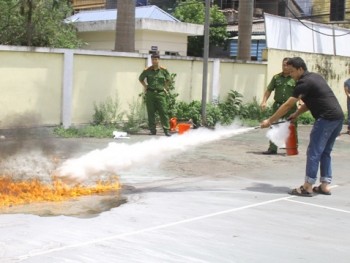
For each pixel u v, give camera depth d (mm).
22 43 14625
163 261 4426
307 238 5246
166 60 14422
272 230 5449
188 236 5117
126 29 14273
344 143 13031
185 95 15070
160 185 7332
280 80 9930
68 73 12344
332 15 29062
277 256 4688
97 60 12930
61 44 15672
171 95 13688
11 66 11398
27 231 5027
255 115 16328
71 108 12516
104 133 12023
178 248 4762
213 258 4559
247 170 8789
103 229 5199
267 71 17438
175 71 14703
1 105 11336
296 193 7055
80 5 30266
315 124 6922
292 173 8680
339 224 5777
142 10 22047
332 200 6875
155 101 12523
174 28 20594
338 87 20531
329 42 20609
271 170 8883
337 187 7727
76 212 5797
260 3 30531
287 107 7086
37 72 11852
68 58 12305
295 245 5016
